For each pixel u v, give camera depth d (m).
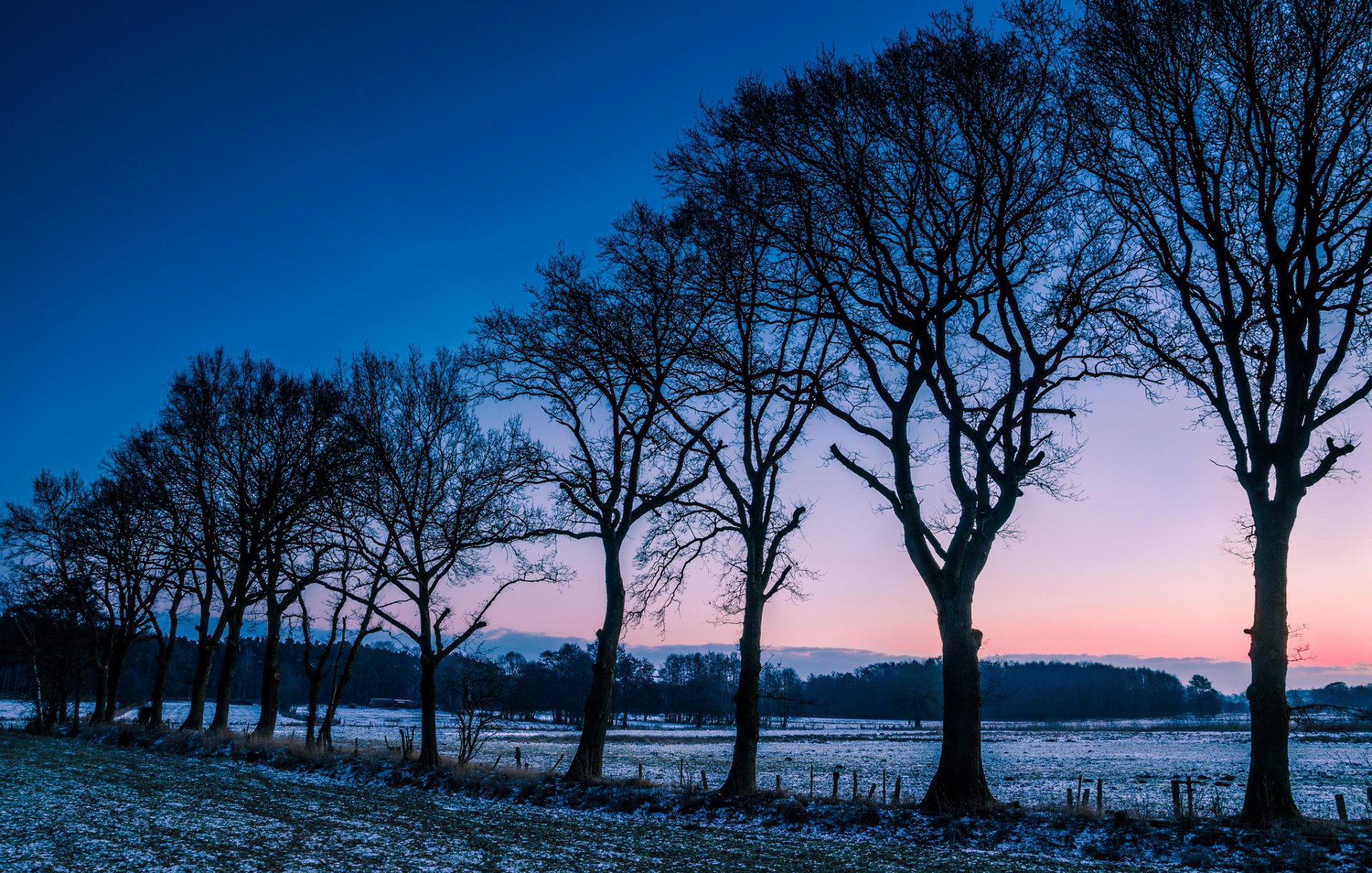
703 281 24.83
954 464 22.02
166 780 26.58
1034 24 19.95
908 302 21.80
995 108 20.11
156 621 47.47
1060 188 20.62
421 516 31.80
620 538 28.28
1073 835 17.27
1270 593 18.30
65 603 50.12
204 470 41.59
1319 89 17.12
